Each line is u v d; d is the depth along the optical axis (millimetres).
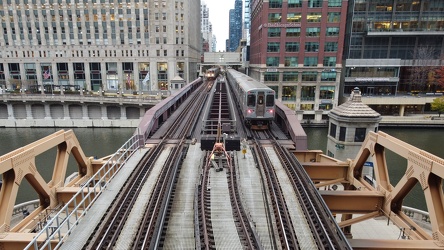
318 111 58500
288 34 56906
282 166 14578
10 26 75500
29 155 11188
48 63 77500
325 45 56969
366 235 17281
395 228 17922
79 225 9664
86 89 76438
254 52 77062
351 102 19297
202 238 9125
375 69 60531
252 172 14109
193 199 11617
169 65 77312
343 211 12414
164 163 15078
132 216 10289
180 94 33812
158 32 75688
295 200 11391
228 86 55312
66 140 14164
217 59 98062
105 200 11297
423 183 9820
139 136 17859
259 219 10297
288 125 19859
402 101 58375
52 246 9672
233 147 16031
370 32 57688
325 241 8906
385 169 13000
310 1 55219
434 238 9422
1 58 77188
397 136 50812
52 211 12648
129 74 78000
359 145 19094
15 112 62844
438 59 59938
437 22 58125
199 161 15641
